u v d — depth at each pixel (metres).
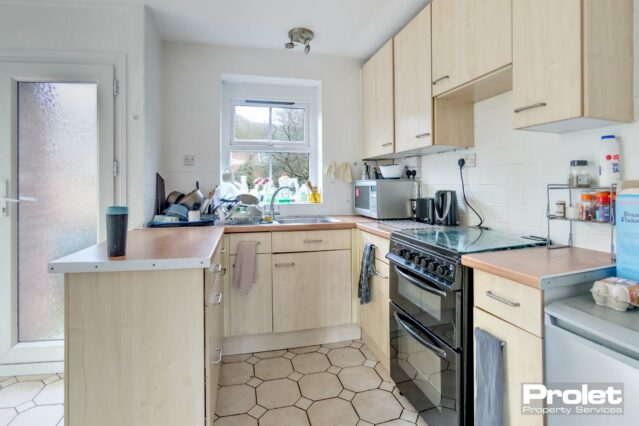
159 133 2.55
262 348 2.35
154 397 1.15
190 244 1.45
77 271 1.08
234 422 1.61
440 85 1.88
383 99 2.56
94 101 2.14
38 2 2.08
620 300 0.93
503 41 1.47
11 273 2.03
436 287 1.44
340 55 2.99
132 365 1.13
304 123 3.17
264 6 2.18
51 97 2.10
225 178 2.84
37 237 2.08
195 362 1.17
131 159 2.17
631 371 0.78
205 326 1.18
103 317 1.12
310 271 2.35
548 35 1.26
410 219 2.60
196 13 2.26
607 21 1.19
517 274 1.06
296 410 1.70
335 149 3.03
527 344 1.04
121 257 1.15
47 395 1.84
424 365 1.55
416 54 2.11
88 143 2.14
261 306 2.28
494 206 1.91
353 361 2.18
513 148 1.78
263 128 3.08
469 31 1.66
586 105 1.15
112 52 2.14
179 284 1.15
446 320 1.38
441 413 1.42
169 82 2.67
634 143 1.25
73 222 2.13
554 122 1.26
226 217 2.55
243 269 2.20
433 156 2.46
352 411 1.69
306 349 2.35
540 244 1.50
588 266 1.13
